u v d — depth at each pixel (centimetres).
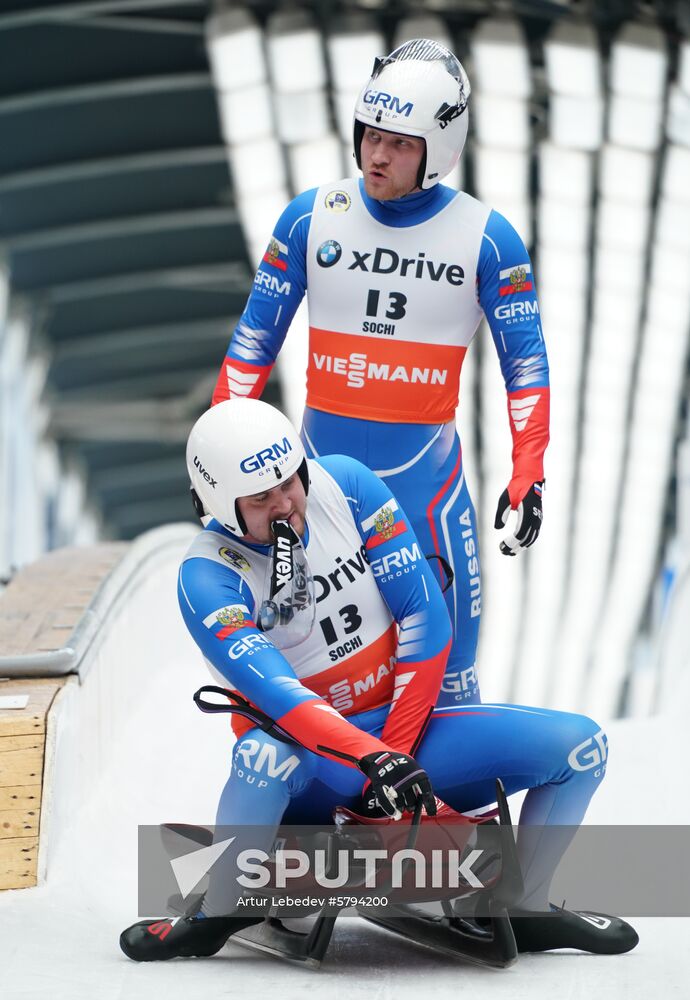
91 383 7400
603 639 8869
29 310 6328
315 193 1321
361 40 5088
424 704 1094
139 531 9112
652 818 1584
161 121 5438
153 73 5172
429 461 1312
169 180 5772
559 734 1074
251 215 5919
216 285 6562
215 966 1083
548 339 6300
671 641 2752
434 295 1289
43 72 5091
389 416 1301
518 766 1080
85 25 4897
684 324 6069
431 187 1280
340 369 1312
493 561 8212
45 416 7250
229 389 1333
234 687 1089
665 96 5016
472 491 7600
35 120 5322
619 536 7838
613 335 6212
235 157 5597
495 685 9331
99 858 1396
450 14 5025
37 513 6606
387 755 992
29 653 1473
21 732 1274
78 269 6275
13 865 1241
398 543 1115
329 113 5325
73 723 1405
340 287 1302
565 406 6688
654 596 8262
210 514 1084
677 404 6700
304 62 5153
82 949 1119
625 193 5434
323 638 1098
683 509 7119
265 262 1342
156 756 1819
